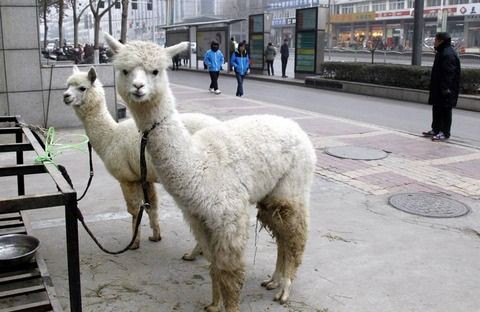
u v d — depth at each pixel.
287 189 3.48
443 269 4.10
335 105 14.48
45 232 4.76
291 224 3.53
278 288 3.79
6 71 9.00
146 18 61.19
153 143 2.97
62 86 9.47
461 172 7.03
